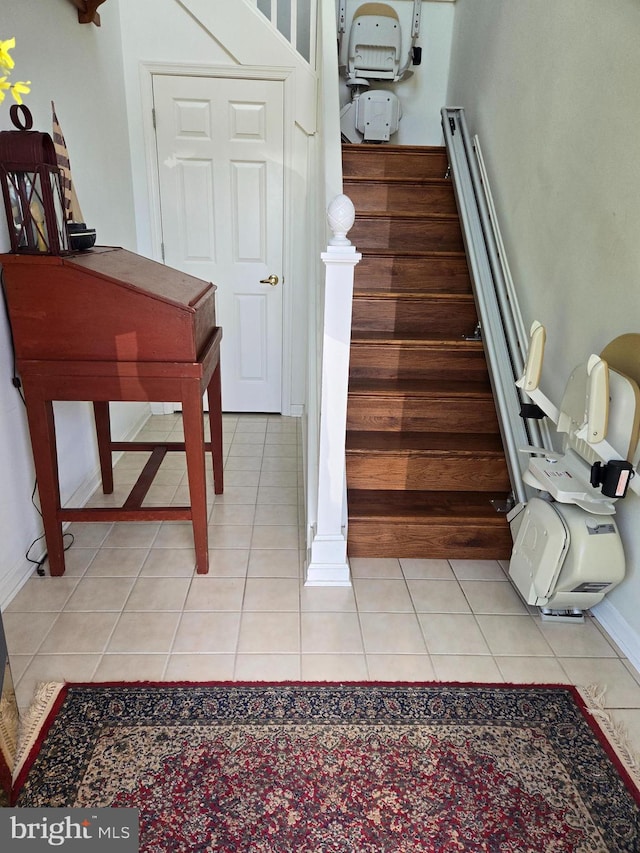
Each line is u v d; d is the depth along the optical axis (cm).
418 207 325
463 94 354
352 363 269
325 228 233
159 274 212
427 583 214
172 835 122
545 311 235
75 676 163
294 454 328
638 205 173
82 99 255
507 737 150
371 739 147
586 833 127
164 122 322
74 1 240
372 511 228
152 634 181
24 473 204
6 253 176
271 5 309
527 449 205
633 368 168
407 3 378
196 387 189
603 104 193
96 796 130
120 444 263
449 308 281
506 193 277
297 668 170
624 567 179
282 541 238
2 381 188
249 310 362
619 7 184
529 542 196
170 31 304
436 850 121
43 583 205
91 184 268
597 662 178
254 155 330
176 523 251
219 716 152
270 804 129
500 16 290
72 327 179
